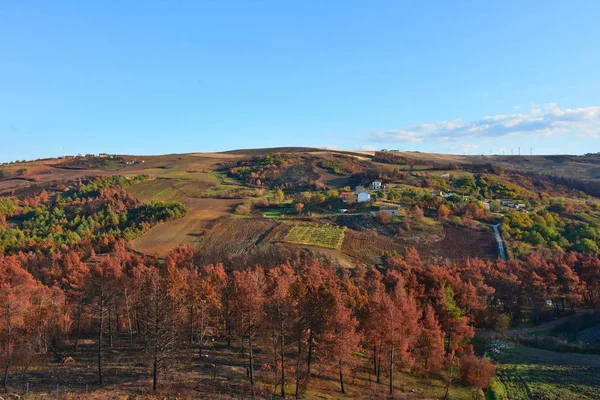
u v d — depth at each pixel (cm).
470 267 9675
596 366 6550
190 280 7100
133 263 11006
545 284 8712
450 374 5841
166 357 5050
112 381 4959
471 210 16438
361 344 5894
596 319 8350
